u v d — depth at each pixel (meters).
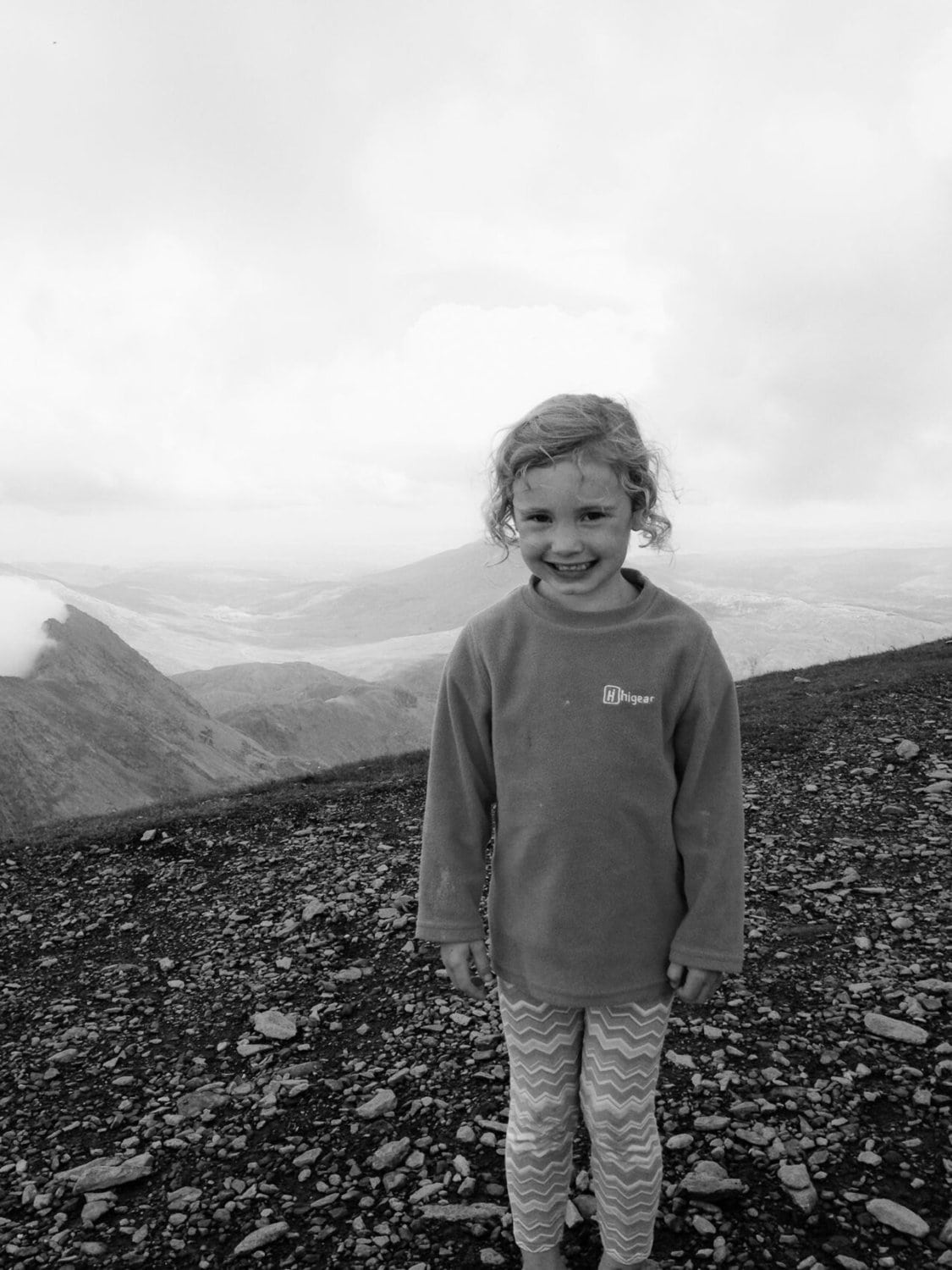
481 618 2.29
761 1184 3.12
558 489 2.00
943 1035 4.07
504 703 2.19
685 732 2.16
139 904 7.77
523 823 2.19
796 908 5.90
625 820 2.11
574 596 2.15
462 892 2.35
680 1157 3.33
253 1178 3.50
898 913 5.64
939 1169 3.12
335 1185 3.39
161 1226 3.23
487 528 2.33
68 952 6.73
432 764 2.40
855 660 22.83
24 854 9.87
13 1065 4.79
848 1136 3.36
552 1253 2.56
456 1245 2.96
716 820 2.16
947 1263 2.67
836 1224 2.89
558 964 2.17
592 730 2.09
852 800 8.41
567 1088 2.37
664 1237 2.89
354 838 9.24
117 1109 4.20
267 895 7.59
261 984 5.64
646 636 2.10
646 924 2.17
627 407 2.14
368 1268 2.89
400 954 5.84
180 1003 5.50
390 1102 3.92
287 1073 4.36
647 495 2.14
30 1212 3.40
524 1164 2.40
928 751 9.77
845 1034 4.16
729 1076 3.85
